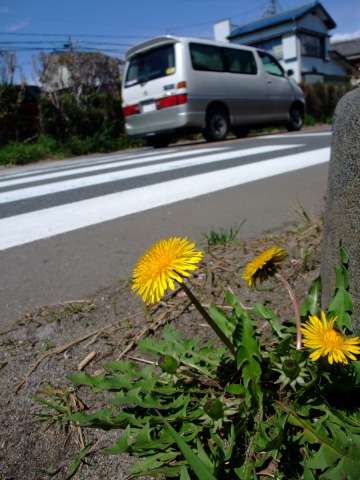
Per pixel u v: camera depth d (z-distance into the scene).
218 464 1.11
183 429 1.25
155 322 1.95
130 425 1.33
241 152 7.13
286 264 2.38
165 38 9.99
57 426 1.48
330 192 1.68
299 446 1.23
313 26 33.31
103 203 4.25
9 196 5.05
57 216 3.91
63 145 13.03
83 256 2.88
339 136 1.57
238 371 1.39
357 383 1.22
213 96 10.40
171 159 7.20
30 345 1.90
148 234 3.22
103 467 1.32
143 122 10.72
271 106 11.90
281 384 1.26
